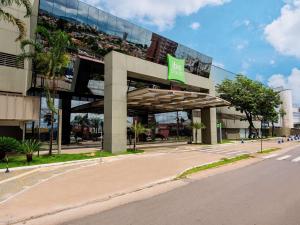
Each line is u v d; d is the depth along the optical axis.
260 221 6.24
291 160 18.92
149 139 44.84
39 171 14.72
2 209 7.72
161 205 7.89
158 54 38.34
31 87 26.73
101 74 33.31
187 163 17.25
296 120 98.00
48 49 22.86
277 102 59.75
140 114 46.22
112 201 8.56
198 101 31.61
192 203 7.99
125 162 18.22
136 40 35.84
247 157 20.91
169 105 35.59
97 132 36.84
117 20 33.56
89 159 19.47
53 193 9.57
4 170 14.70
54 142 30.89
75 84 30.84
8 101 20.11
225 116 57.88
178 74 31.55
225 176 12.70
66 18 28.83
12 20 18.14
